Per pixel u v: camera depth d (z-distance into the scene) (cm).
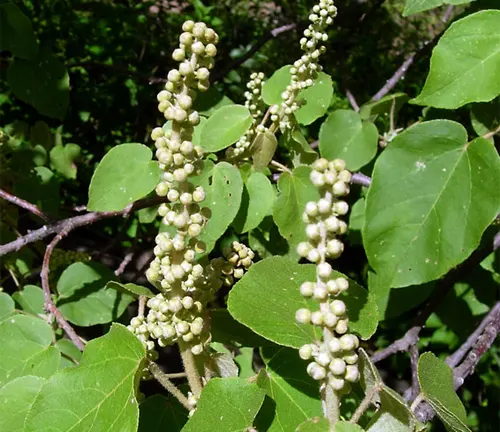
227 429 9
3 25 19
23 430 9
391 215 14
